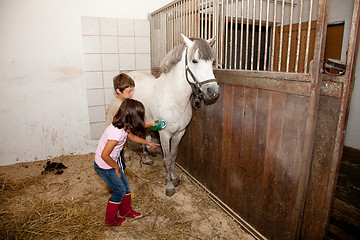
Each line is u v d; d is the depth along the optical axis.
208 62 1.76
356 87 3.55
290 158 1.44
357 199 2.24
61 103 3.24
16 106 3.01
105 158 1.59
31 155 3.21
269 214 1.67
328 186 1.36
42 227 1.91
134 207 2.22
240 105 1.79
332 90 1.26
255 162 1.72
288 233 1.53
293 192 1.46
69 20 3.06
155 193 2.47
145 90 2.55
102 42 3.28
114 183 1.75
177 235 1.86
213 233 1.88
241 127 1.81
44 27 2.96
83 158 3.36
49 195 2.41
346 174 2.79
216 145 2.15
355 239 1.70
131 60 3.52
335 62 1.23
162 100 2.18
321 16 1.17
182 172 2.92
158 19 3.27
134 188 2.56
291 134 1.41
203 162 2.41
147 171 2.98
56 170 2.94
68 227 1.91
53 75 3.12
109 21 3.25
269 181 1.62
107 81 3.43
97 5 3.18
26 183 2.64
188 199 2.35
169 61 2.05
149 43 3.58
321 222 1.43
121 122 1.62
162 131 2.26
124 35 3.38
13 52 2.87
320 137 1.37
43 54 3.02
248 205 1.86
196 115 2.41
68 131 3.37
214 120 2.13
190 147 2.64
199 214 2.12
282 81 1.41
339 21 3.62
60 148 3.37
